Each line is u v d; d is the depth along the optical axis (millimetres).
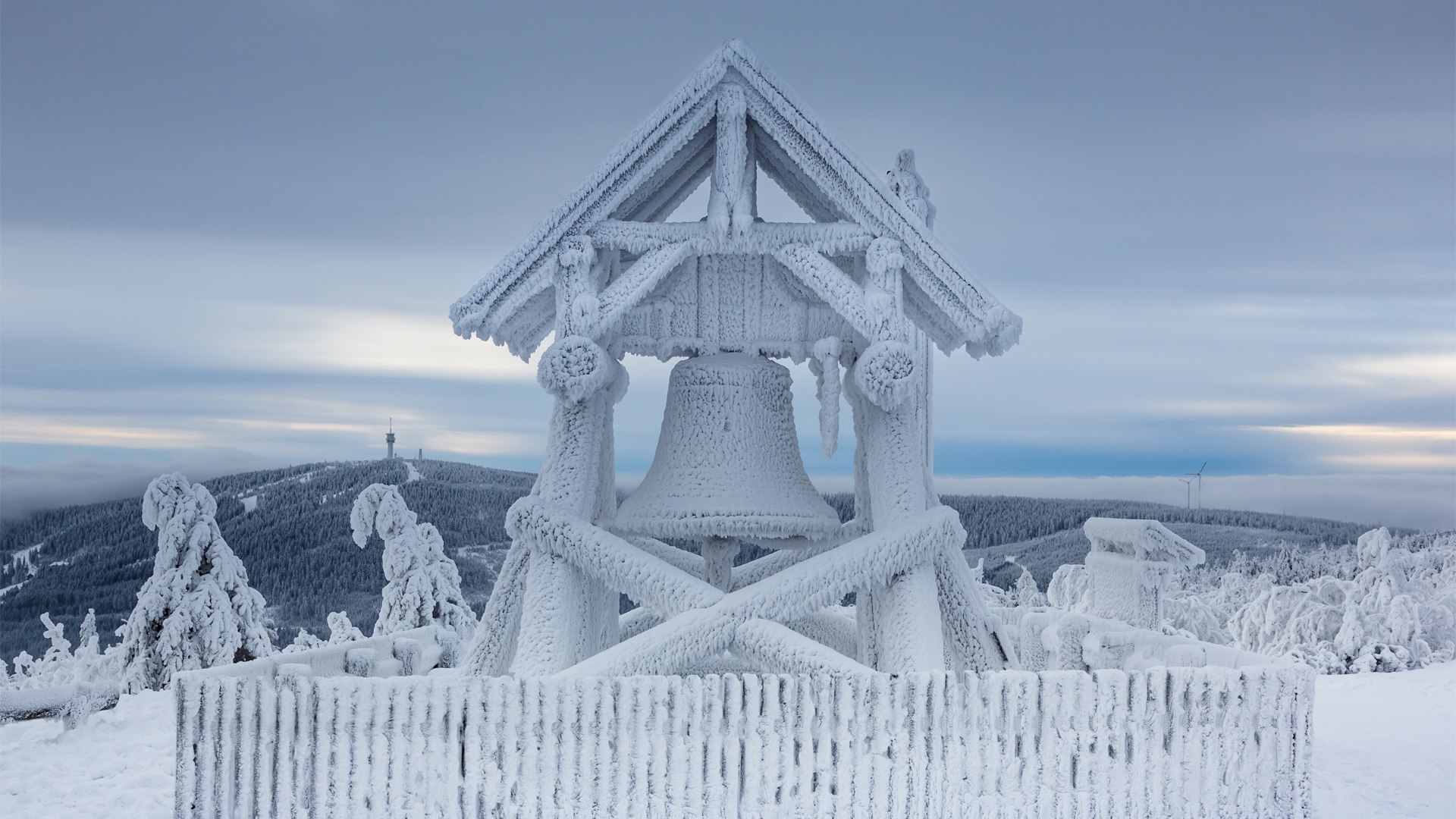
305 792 6234
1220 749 6793
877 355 8211
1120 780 6660
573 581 8227
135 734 10648
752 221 8758
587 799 6281
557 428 8531
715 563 9039
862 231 8672
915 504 8500
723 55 8633
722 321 9281
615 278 9375
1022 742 6609
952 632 8578
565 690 6316
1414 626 22344
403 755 6270
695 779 6340
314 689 6281
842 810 6406
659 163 8680
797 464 8836
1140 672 6727
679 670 8484
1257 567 43469
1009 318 8461
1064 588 23125
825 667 7012
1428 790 8969
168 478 17922
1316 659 22672
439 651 12172
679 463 8625
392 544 20688
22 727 10789
